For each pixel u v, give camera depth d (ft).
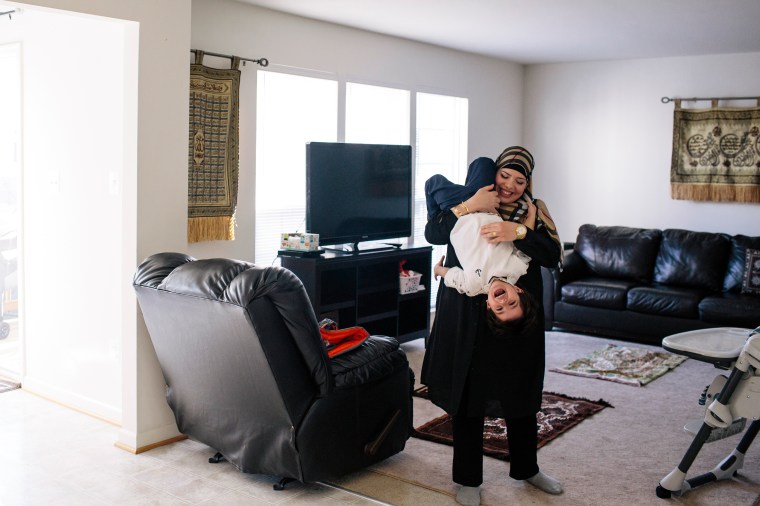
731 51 22.53
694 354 10.61
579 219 25.94
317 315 16.61
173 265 11.00
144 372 12.27
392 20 18.63
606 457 12.29
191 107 15.58
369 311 18.42
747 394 10.18
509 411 10.00
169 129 12.25
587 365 18.01
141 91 11.79
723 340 11.22
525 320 9.62
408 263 20.04
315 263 16.46
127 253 12.12
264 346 9.56
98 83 13.25
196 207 15.80
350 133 20.13
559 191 26.27
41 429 13.35
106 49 13.03
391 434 11.53
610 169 25.16
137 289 11.00
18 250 15.44
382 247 18.89
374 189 18.81
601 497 10.78
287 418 10.03
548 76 26.11
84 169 13.74
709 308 19.16
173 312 10.53
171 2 12.09
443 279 10.28
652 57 24.00
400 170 19.61
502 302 9.41
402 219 19.80
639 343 20.66
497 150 25.64
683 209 23.89
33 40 14.70
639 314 20.21
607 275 22.26
